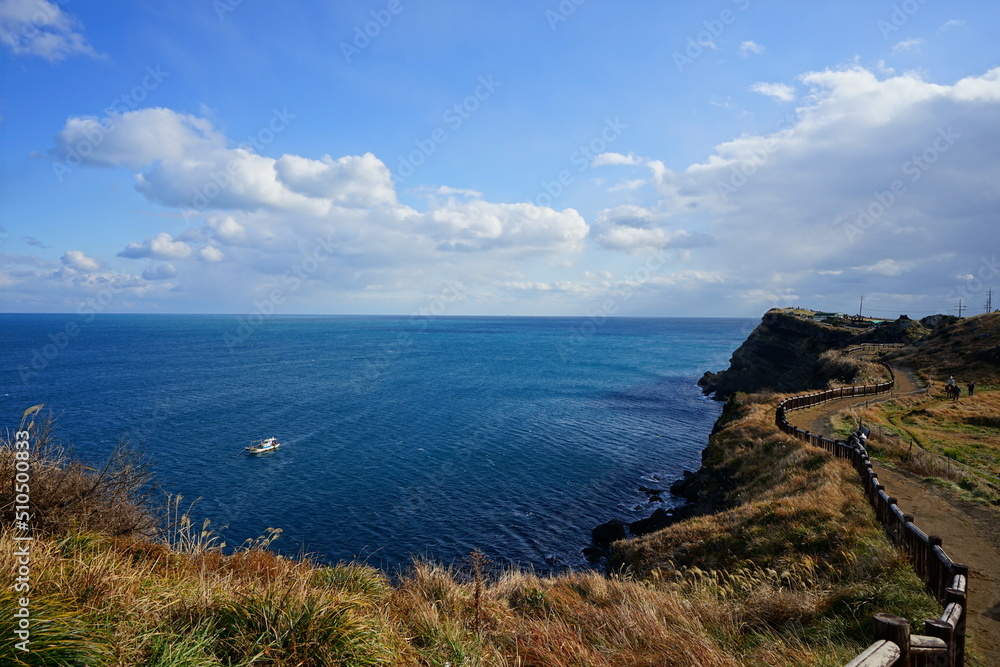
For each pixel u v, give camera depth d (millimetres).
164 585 5152
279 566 7227
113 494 7574
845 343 71812
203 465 37156
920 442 24453
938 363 53469
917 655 4203
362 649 4473
